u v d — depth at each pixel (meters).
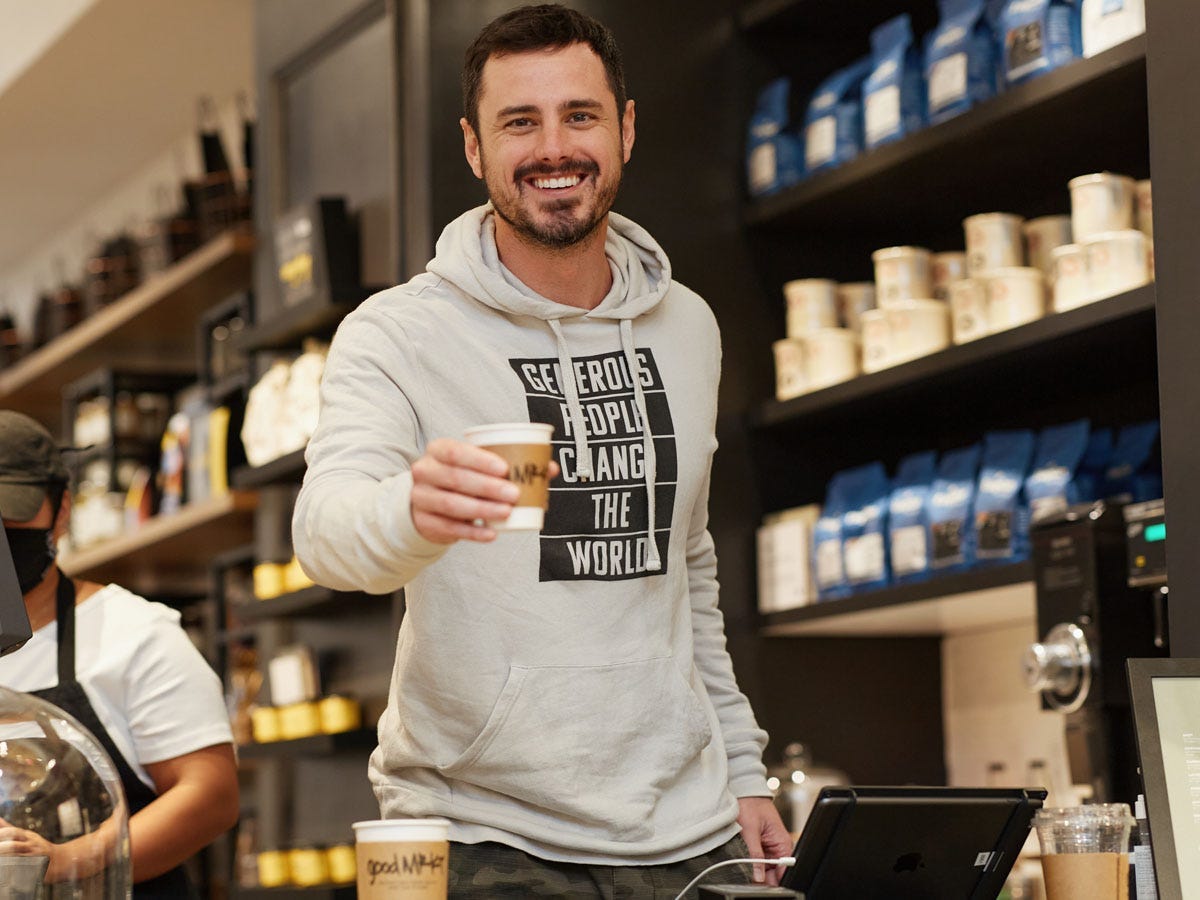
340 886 3.77
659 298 2.05
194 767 2.44
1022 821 1.77
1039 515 2.98
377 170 3.78
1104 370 3.11
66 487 2.46
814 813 1.67
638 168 3.60
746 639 3.60
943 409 3.50
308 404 4.00
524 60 1.91
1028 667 2.65
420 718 1.91
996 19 3.15
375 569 1.56
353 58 3.90
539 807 1.87
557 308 1.96
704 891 1.63
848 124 3.46
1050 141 3.12
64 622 2.42
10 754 1.50
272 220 4.23
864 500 3.43
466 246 1.97
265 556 4.36
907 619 3.43
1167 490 2.28
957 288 3.10
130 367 6.05
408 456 1.84
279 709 4.16
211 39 4.97
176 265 4.95
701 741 1.94
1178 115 2.29
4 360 6.61
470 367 1.92
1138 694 1.82
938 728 3.75
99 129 5.79
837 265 3.73
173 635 2.49
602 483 1.93
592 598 1.89
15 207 6.67
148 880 2.41
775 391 3.66
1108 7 2.77
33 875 1.46
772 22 3.67
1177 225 2.29
